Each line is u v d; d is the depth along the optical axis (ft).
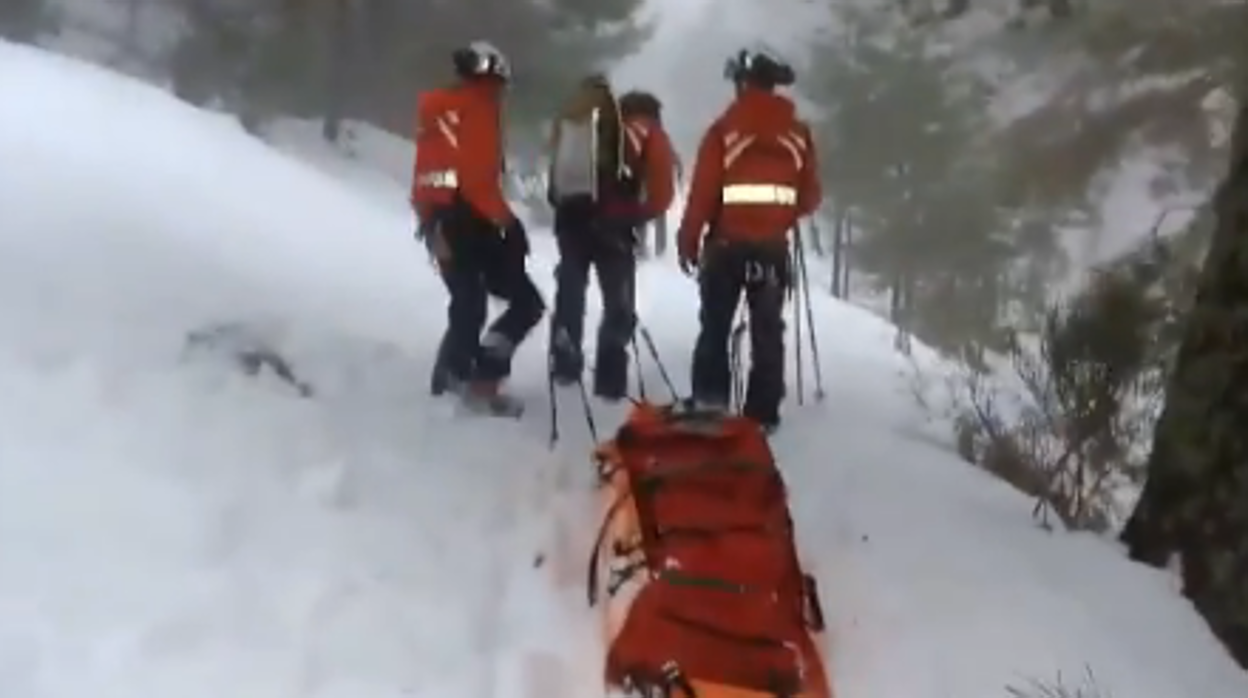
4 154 32.32
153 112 43.93
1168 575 17.78
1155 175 46.42
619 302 24.23
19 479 15.80
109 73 49.57
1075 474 21.57
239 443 17.78
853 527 18.52
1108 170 46.39
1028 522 19.62
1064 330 22.03
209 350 20.93
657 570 14.48
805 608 15.56
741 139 22.34
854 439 23.12
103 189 31.63
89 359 19.30
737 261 22.45
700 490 15.52
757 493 15.66
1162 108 42.91
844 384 31.78
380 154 69.62
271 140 64.44
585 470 19.57
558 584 16.12
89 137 37.83
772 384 22.88
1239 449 16.63
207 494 16.29
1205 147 42.91
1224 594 16.51
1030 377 25.46
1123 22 42.19
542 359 27.73
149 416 17.95
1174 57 41.81
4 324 20.10
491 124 21.80
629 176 24.04
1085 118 44.37
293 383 20.71
